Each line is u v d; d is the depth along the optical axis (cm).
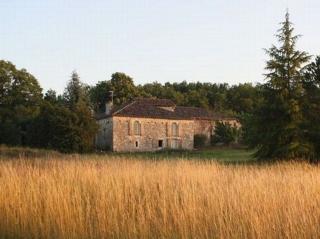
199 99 10144
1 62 7075
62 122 5244
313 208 848
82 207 941
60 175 1189
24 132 5781
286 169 1561
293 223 770
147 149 6662
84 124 5344
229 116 7588
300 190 980
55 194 958
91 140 5381
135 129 6631
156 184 1120
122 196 988
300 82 2630
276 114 2608
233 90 10662
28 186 1053
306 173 1328
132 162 1694
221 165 1822
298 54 2645
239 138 6988
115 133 6494
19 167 1415
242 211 830
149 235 820
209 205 882
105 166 1498
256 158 2686
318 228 756
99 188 1048
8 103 6956
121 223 852
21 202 967
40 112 5881
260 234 760
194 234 794
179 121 6931
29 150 3425
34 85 7162
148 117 6712
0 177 1210
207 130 7319
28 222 902
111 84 9019
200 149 6425
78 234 846
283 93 2595
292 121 2544
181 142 6906
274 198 891
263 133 2606
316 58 2677
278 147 2527
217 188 1024
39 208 939
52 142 5222
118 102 8819
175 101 10088
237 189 984
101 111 8525
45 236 862
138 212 899
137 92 9138
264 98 2653
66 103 8106
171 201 923
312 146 2491
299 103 2588
